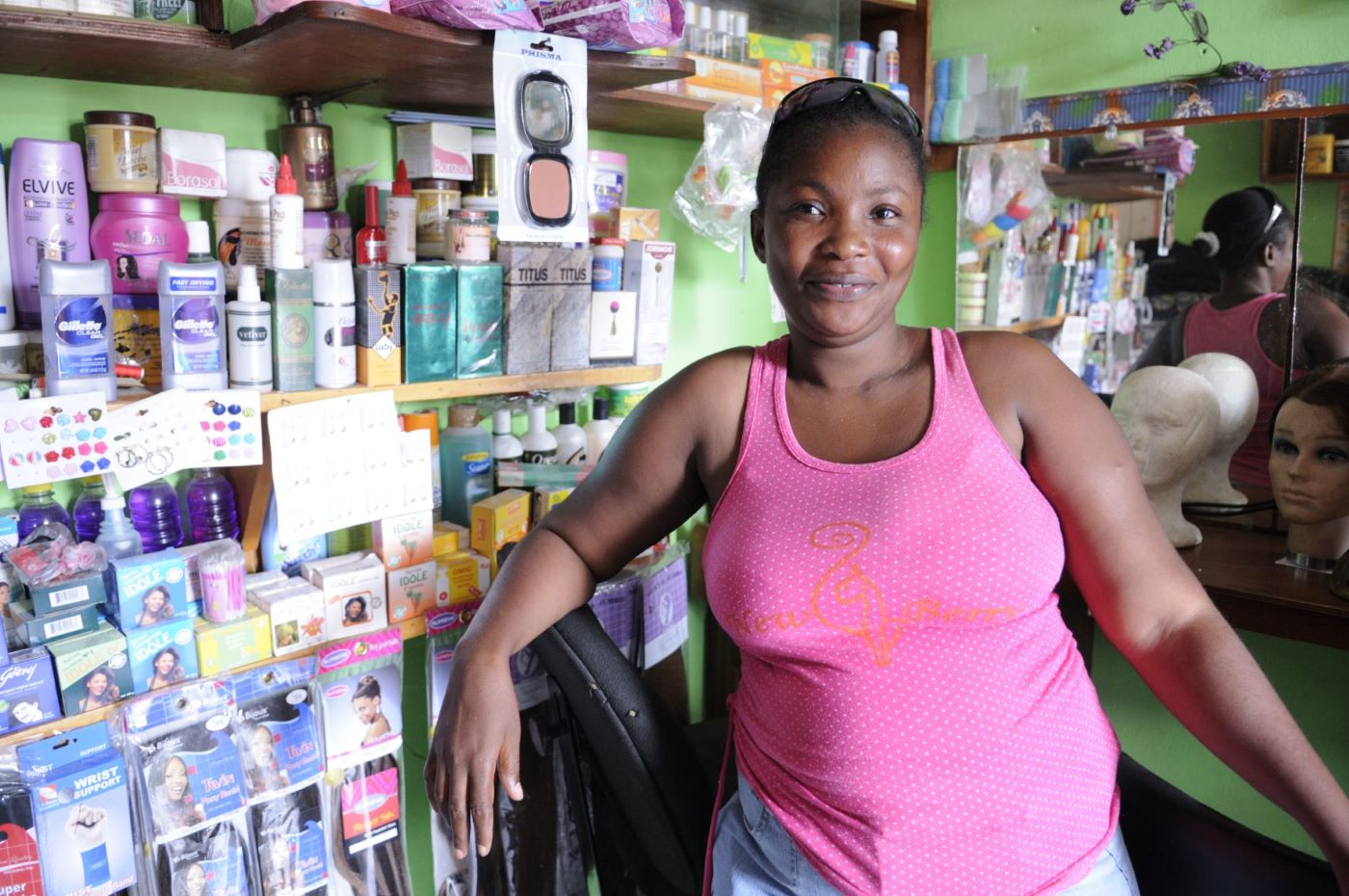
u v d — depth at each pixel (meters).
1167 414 1.55
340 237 1.44
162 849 1.27
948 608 0.96
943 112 2.00
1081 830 0.97
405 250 1.46
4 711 1.13
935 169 2.09
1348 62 1.63
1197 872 1.08
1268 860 1.03
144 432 1.21
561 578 1.14
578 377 1.61
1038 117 1.96
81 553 1.21
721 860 1.08
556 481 1.62
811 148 0.98
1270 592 1.40
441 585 1.49
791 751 1.01
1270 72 1.70
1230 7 1.74
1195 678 0.98
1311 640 1.37
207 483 1.40
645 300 1.69
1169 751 1.92
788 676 1.01
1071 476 1.02
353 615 1.41
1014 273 2.00
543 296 1.53
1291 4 1.68
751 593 1.00
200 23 1.18
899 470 0.99
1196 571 1.50
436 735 1.05
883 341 1.04
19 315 1.22
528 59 1.25
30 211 1.20
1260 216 1.70
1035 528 0.98
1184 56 1.79
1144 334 1.85
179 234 1.29
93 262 1.17
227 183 1.35
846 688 0.97
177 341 1.22
